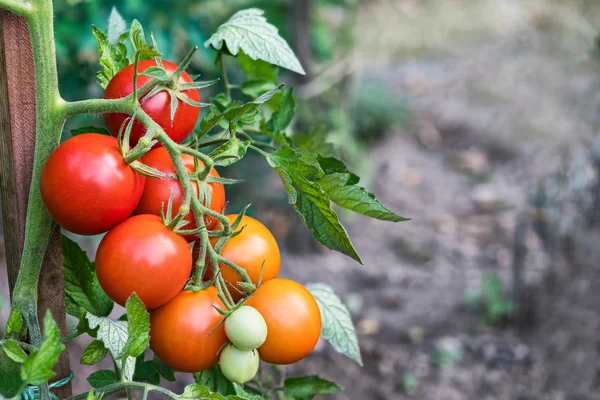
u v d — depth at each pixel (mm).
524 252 4148
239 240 1024
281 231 4648
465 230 5062
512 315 3965
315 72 4664
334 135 4707
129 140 987
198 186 952
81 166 889
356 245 4852
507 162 5961
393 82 7129
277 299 998
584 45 7199
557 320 3875
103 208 898
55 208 908
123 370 928
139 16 3076
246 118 1067
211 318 961
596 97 6605
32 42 952
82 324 975
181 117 986
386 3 8578
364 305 4191
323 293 1292
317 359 3666
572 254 4277
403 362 3693
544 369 3592
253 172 4496
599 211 4465
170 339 955
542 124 6363
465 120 6520
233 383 1107
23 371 797
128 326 881
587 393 3398
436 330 3975
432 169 5859
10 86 985
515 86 6977
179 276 927
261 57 1162
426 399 3455
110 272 908
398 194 5484
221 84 3332
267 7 4363
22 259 1014
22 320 981
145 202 973
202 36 3258
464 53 7746
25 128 1007
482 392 3492
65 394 1116
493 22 8289
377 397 3463
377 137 6262
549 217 4250
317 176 1057
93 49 3094
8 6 931
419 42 7961
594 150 4770
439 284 4438
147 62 1010
